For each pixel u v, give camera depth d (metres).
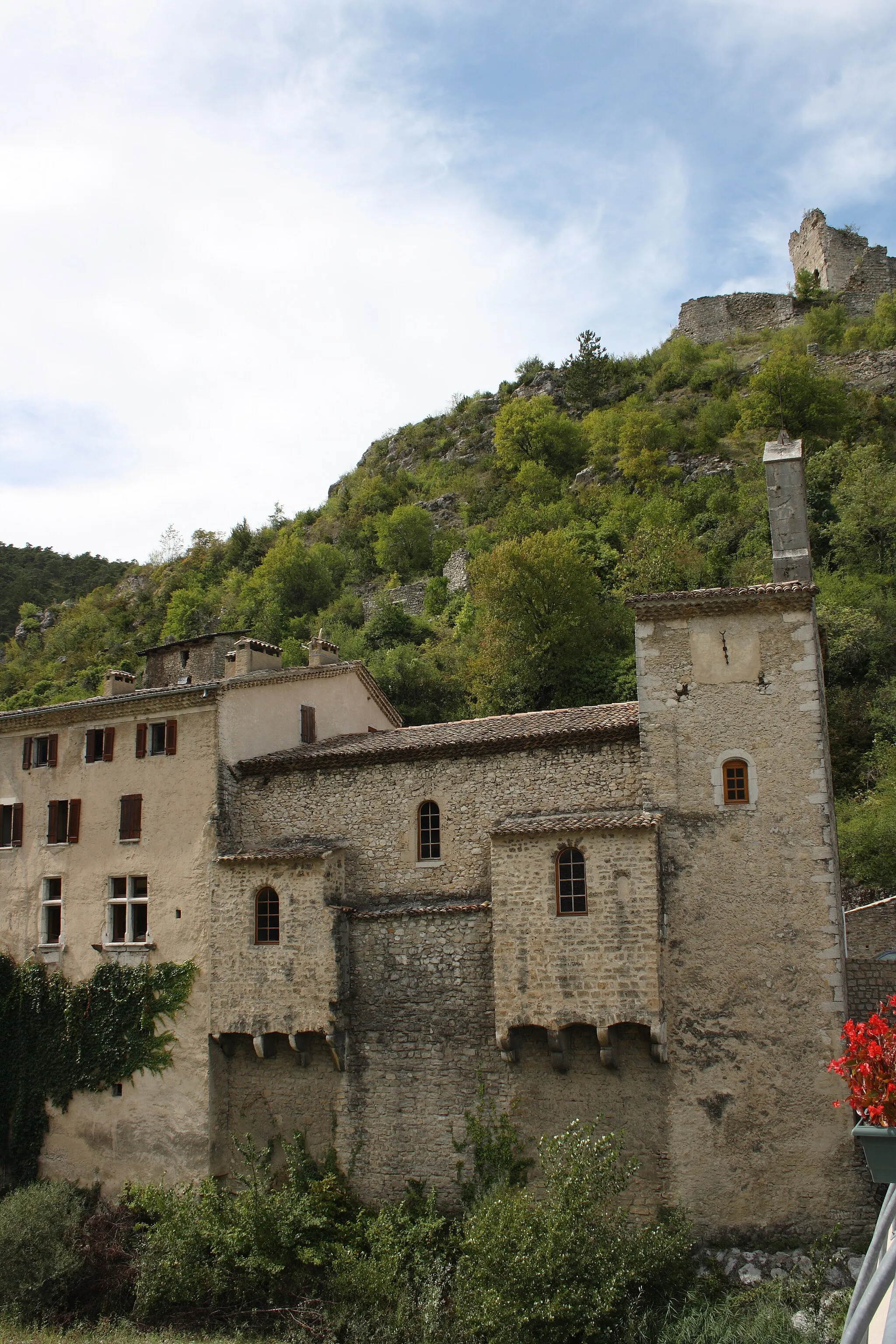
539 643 47.78
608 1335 19.25
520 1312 19.30
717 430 81.25
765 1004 22.03
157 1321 23.73
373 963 25.59
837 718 41.78
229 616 77.25
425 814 26.72
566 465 87.62
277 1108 26.17
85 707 30.42
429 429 115.44
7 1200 26.72
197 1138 26.38
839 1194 20.84
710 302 107.94
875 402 74.25
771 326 104.81
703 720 23.66
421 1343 20.64
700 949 22.61
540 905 23.28
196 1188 26.09
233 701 28.95
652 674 24.22
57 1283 24.81
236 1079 26.80
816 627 24.14
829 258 105.31
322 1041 25.73
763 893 22.52
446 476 100.31
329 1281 22.95
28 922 30.56
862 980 23.44
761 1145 21.50
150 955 28.14
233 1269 23.70
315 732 32.12
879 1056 9.20
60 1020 29.19
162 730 29.62
